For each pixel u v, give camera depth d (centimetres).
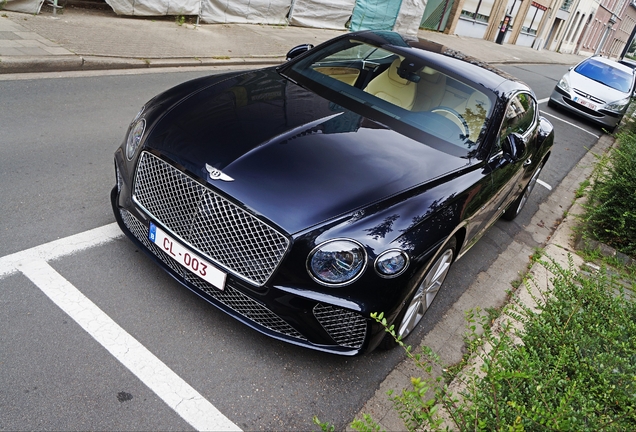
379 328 277
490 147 385
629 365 262
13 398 232
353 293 265
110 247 348
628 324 298
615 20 6100
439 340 357
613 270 502
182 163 282
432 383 241
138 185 305
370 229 268
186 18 1112
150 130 310
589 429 221
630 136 662
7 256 318
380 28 1758
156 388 256
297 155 293
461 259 480
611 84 1429
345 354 277
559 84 1429
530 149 498
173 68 818
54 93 600
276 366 289
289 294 264
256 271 268
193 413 249
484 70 445
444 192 315
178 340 288
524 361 249
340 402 280
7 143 457
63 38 761
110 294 307
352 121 347
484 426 210
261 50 1046
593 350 276
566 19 4359
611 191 567
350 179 288
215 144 290
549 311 301
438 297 408
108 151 489
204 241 278
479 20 2859
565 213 654
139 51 812
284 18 1388
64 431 223
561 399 218
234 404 260
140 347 277
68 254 332
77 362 258
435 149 352
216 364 279
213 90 356
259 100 346
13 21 771
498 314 391
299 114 337
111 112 585
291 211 264
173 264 297
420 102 385
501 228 579
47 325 275
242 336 302
